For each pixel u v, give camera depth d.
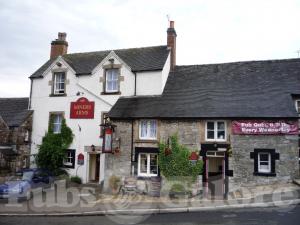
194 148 18.03
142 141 19.00
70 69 22.92
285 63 21.22
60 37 26.64
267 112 17.19
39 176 18.48
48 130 22.80
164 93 20.80
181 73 22.62
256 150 16.95
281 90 18.77
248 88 19.59
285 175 16.42
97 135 21.61
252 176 16.83
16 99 26.45
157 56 22.50
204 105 18.78
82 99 22.33
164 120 18.78
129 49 24.67
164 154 18.30
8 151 21.83
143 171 19.14
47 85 23.50
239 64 22.23
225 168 17.28
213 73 21.91
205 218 12.10
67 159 22.28
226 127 17.69
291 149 16.53
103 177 20.75
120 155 19.28
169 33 23.47
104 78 22.03
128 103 20.59
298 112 18.16
